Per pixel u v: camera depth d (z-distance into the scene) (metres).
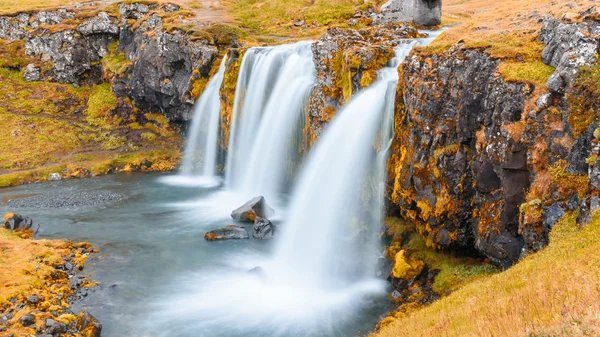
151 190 46.88
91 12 74.12
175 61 58.19
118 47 73.25
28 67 72.50
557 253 14.49
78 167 53.75
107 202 42.28
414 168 23.69
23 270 25.06
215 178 51.72
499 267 20.70
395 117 26.17
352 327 20.62
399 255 24.08
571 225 16.02
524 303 11.03
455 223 22.17
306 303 23.12
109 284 25.34
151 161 57.12
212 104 53.47
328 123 33.31
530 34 22.19
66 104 69.12
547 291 11.23
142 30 67.25
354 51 30.70
